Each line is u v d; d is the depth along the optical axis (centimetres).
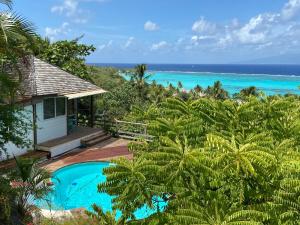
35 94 2038
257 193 621
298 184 580
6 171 1307
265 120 846
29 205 1298
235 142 607
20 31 1213
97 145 2441
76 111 2689
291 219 588
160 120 767
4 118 1287
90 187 1903
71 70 3272
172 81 12925
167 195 681
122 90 3362
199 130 751
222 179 609
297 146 757
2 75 1246
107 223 781
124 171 618
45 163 2058
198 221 551
